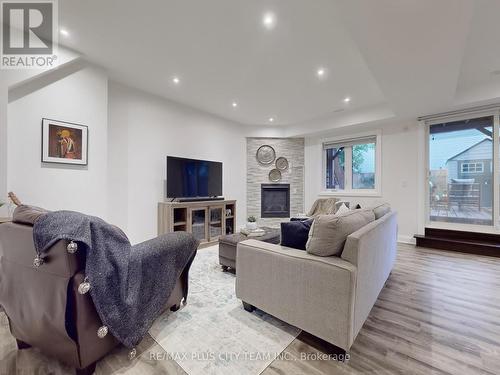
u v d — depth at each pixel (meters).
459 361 1.35
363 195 4.75
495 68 2.86
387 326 1.69
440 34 1.84
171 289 1.68
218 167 4.64
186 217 3.81
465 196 3.78
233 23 2.12
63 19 2.10
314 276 1.45
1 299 1.33
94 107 2.86
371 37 1.89
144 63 2.85
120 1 1.87
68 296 1.12
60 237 1.05
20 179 2.35
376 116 4.20
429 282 2.47
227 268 2.79
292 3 1.87
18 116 2.34
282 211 5.61
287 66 2.90
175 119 4.12
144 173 3.70
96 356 1.23
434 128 4.04
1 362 1.33
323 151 5.46
